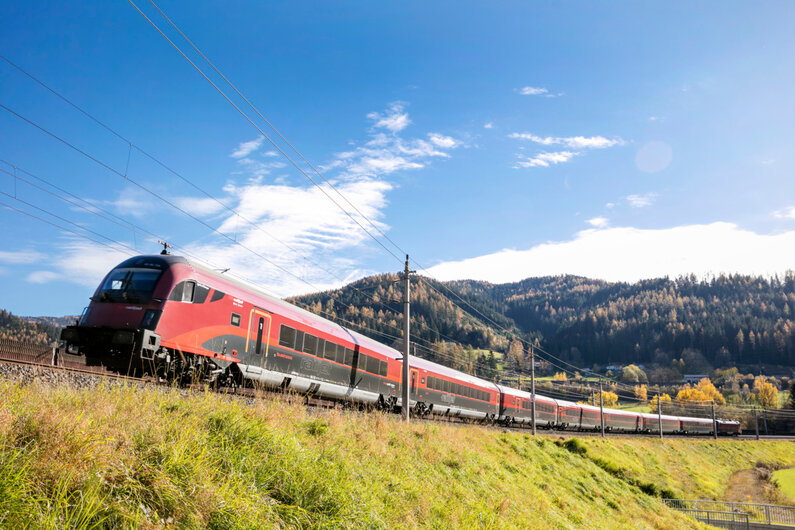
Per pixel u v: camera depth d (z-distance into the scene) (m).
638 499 29.05
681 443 60.28
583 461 30.91
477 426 27.20
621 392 167.88
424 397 29.06
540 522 14.88
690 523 29.19
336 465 9.20
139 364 13.18
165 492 5.81
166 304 13.64
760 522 33.28
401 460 12.73
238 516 6.21
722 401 145.12
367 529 8.05
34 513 4.55
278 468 7.84
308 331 19.66
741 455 66.69
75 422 5.91
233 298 15.94
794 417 113.62
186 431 7.29
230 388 15.96
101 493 5.32
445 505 11.55
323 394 21.00
